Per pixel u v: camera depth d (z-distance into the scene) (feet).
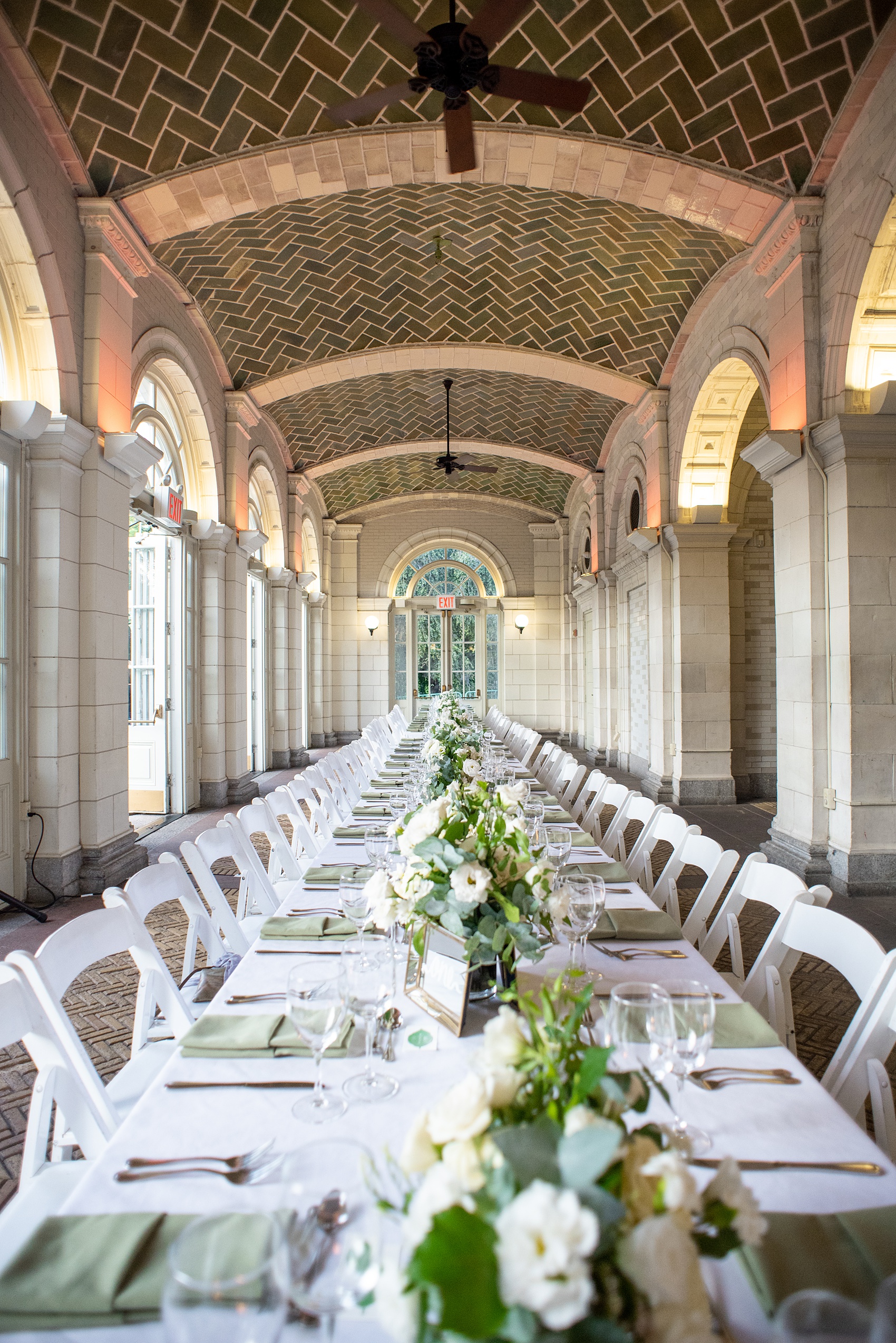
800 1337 2.07
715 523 26.43
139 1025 7.04
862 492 16.28
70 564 15.96
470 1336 1.94
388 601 51.26
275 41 14.52
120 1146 4.06
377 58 15.03
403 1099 4.46
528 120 16.48
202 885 9.62
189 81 14.93
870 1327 2.07
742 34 14.57
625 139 16.85
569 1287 1.90
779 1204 3.65
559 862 7.27
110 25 13.75
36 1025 5.12
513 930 5.22
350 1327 2.96
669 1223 2.09
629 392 28.48
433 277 24.70
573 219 21.56
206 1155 3.98
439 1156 2.56
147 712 26.09
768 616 29.84
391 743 31.04
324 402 34.50
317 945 7.06
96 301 16.52
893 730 16.22
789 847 18.11
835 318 16.63
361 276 24.48
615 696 36.96
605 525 38.37
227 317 24.75
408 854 5.82
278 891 12.29
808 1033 10.07
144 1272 3.16
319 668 47.19
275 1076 4.77
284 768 37.35
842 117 15.70
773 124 16.06
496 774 13.52
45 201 15.01
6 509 15.11
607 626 36.81
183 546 24.94
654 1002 3.87
